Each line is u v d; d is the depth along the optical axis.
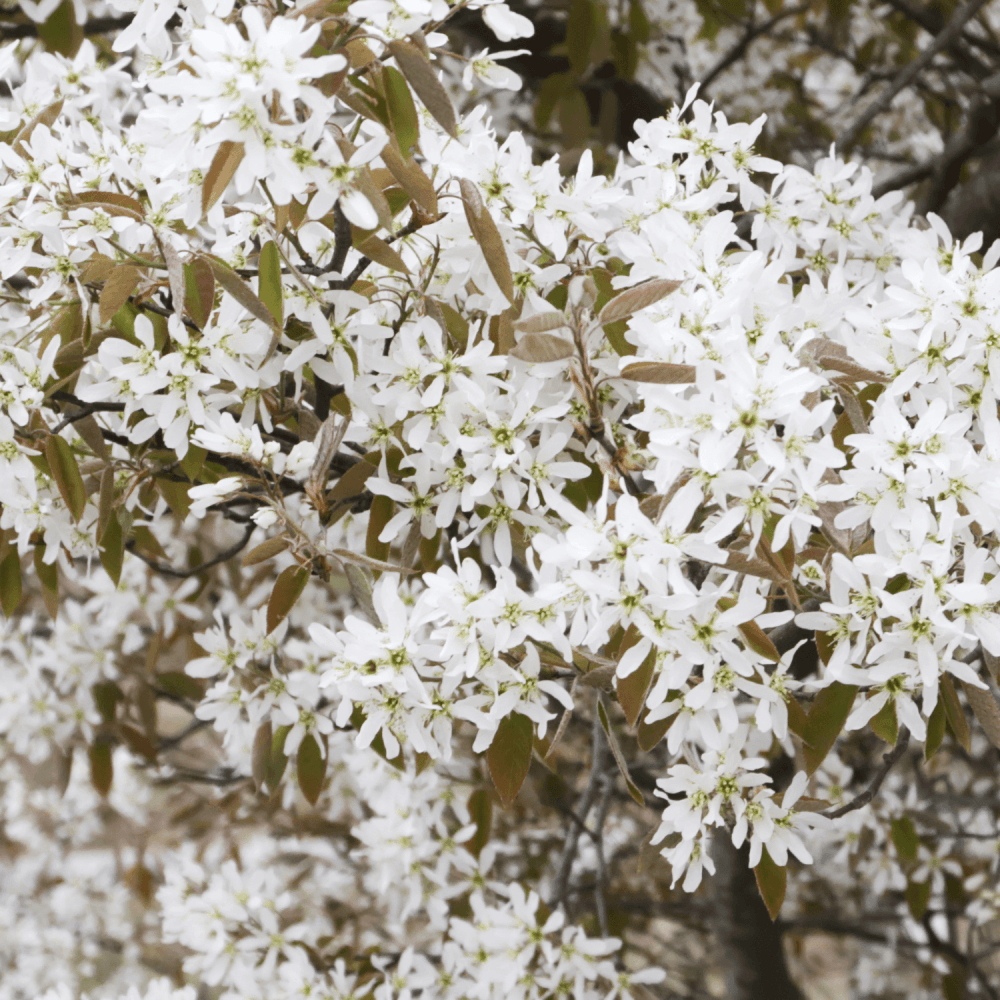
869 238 1.46
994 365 1.34
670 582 1.30
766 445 1.30
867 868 1.76
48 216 1.37
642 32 1.72
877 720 1.34
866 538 1.34
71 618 1.69
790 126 2.35
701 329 1.34
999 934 2.48
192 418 1.38
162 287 1.38
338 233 1.37
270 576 1.69
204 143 1.29
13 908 2.86
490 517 1.39
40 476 1.43
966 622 1.32
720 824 1.36
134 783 2.54
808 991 3.03
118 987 2.80
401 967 1.57
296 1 1.31
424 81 1.31
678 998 2.36
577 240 1.40
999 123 1.71
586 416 1.39
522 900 1.53
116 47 1.33
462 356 1.37
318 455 1.38
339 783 1.91
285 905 1.70
